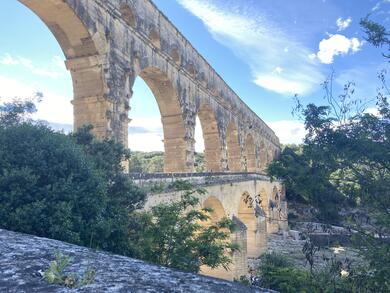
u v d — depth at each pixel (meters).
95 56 20.91
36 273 3.62
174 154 33.59
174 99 32.75
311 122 11.80
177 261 11.98
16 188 9.59
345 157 11.58
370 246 11.38
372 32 11.38
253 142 66.69
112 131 21.44
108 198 12.08
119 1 23.05
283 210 61.81
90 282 3.38
